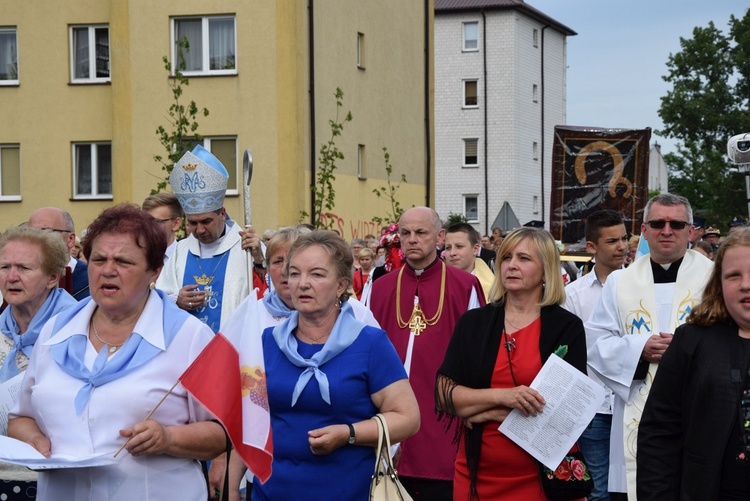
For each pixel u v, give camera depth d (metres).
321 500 4.40
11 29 24.64
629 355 6.40
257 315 4.39
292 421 4.47
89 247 3.92
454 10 51.03
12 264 5.09
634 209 17.50
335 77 25.31
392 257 9.93
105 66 24.38
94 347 3.95
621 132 17.47
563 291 5.29
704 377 4.05
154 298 4.00
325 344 4.50
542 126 53.59
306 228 5.84
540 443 5.06
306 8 23.89
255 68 23.23
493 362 5.23
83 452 3.78
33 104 24.50
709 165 46.91
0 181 24.73
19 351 5.18
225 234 7.66
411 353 7.04
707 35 50.22
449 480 6.76
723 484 3.96
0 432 4.50
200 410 3.96
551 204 17.83
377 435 4.37
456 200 51.78
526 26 51.88
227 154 23.58
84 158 24.53
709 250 12.48
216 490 5.23
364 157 26.94
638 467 4.27
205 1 23.30
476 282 7.21
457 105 51.56
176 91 18.50
